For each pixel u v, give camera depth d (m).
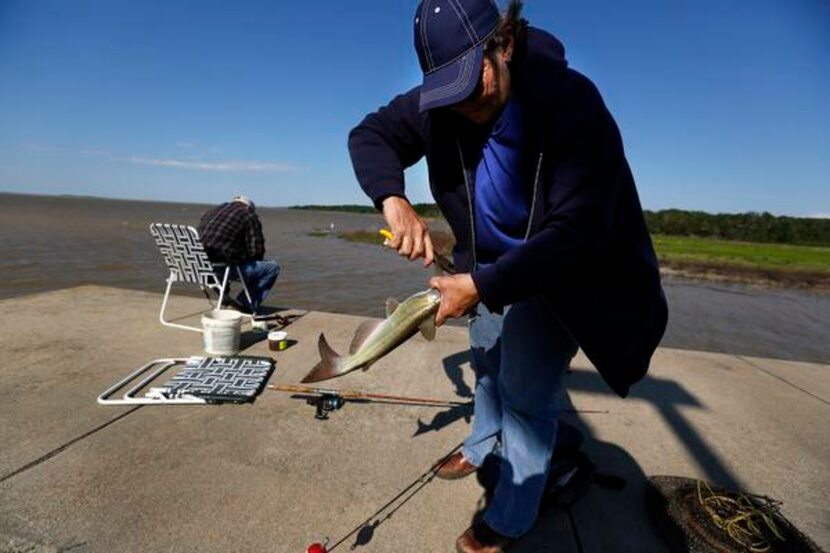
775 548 2.35
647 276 1.94
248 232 6.11
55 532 2.27
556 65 1.80
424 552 2.31
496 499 2.32
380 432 3.41
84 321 5.53
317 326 5.88
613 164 1.68
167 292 5.64
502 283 1.67
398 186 2.45
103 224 36.88
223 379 4.03
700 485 2.87
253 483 2.75
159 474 2.77
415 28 1.86
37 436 3.07
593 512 2.71
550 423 2.24
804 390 4.77
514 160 1.92
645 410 4.06
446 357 5.01
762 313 15.27
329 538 2.36
